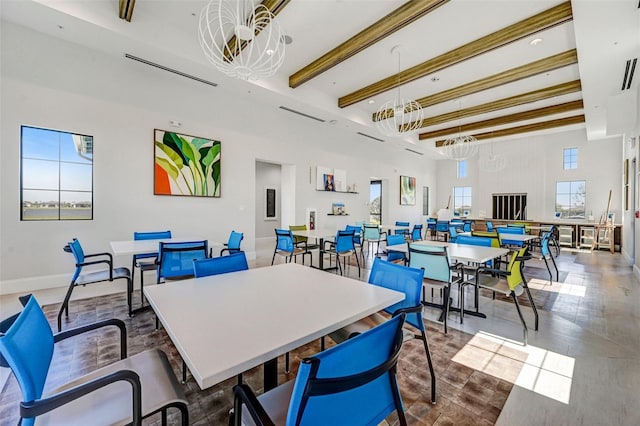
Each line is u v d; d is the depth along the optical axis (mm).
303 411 800
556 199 9156
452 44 4180
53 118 3807
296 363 2174
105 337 2512
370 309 1363
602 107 5582
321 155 7582
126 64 4355
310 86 5746
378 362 995
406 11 3348
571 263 6000
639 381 1951
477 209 11094
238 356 917
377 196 10258
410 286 1812
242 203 5891
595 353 2318
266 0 3223
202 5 3520
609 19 2934
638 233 5020
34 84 3672
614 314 3137
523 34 3623
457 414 1646
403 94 5992
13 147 3572
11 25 3490
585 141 8633
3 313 3016
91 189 4121
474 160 11219
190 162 5082
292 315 1268
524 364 2156
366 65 4840
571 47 4207
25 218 3682
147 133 4598
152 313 3031
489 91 5941
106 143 4219
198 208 5238
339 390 835
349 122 7031
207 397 1792
